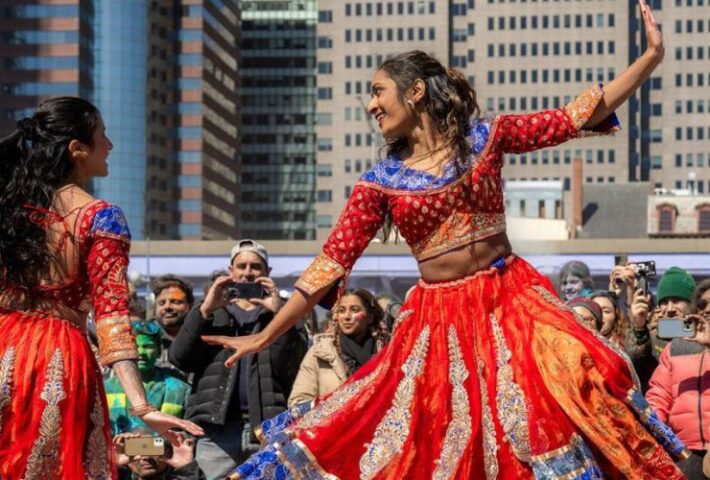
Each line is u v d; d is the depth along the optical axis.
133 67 155.75
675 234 149.25
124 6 155.50
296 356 9.73
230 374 9.57
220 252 63.53
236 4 189.38
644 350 10.26
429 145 6.05
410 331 5.98
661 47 5.96
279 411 9.57
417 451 5.74
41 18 153.00
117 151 154.00
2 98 153.25
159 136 164.25
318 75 198.25
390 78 6.05
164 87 165.75
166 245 63.56
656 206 150.12
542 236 116.75
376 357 6.06
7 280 6.00
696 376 8.98
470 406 5.71
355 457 5.79
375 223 6.08
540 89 188.12
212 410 9.52
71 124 6.11
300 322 9.83
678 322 8.88
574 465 5.50
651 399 9.16
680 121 190.75
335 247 6.06
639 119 190.62
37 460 5.78
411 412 5.79
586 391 5.55
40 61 153.12
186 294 11.45
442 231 5.95
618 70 186.62
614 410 5.53
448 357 5.85
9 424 5.81
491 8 189.25
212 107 174.25
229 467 9.54
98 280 5.99
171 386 10.20
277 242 59.28
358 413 5.85
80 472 5.85
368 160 197.75
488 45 189.00
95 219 6.03
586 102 6.02
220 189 178.38
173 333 11.38
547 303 5.88
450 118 6.00
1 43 153.50
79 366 5.94
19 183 6.03
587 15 187.38
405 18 193.88
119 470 10.21
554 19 187.62
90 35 155.38
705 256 56.28
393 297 12.16
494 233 5.98
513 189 142.88
